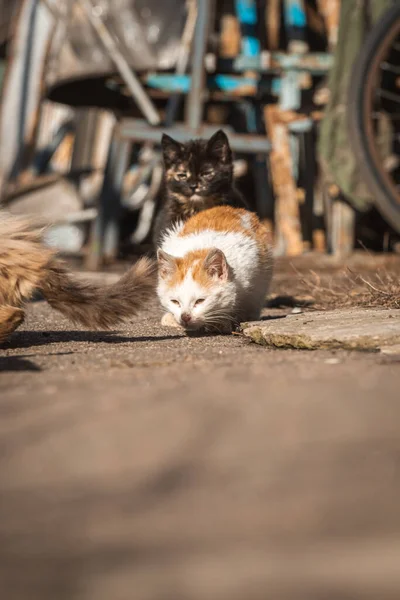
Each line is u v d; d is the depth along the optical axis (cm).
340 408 249
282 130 1187
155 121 1065
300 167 1287
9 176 1482
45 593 136
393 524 164
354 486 183
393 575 140
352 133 966
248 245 590
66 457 211
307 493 180
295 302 699
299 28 1186
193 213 732
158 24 1041
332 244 1169
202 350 446
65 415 253
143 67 1046
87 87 1216
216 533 162
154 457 206
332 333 437
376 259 1065
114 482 191
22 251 476
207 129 1072
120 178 1128
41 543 159
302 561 146
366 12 1092
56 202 1403
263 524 165
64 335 528
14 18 1491
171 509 174
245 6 1180
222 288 556
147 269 511
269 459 202
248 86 1165
